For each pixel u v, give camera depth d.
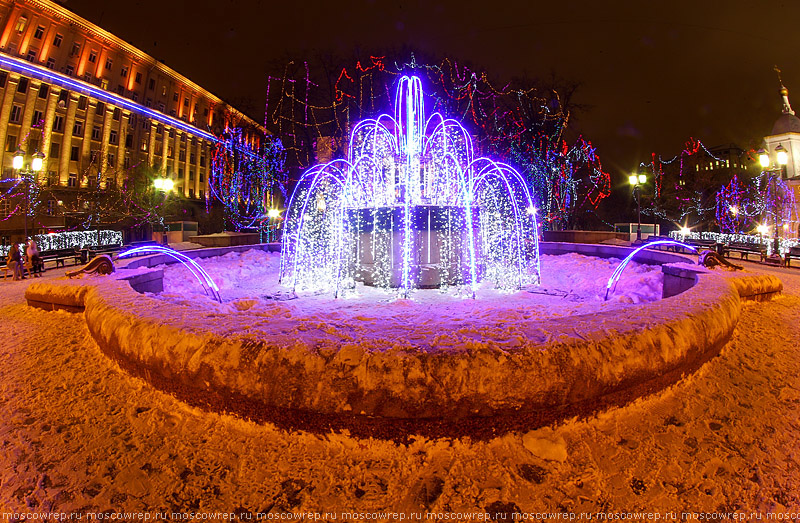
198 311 3.49
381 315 5.98
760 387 3.32
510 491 2.17
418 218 8.13
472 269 7.93
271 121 25.66
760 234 26.88
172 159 48.59
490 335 2.76
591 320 3.09
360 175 10.50
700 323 3.24
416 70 23.20
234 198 39.78
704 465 2.37
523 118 26.17
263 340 2.66
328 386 2.43
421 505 2.08
